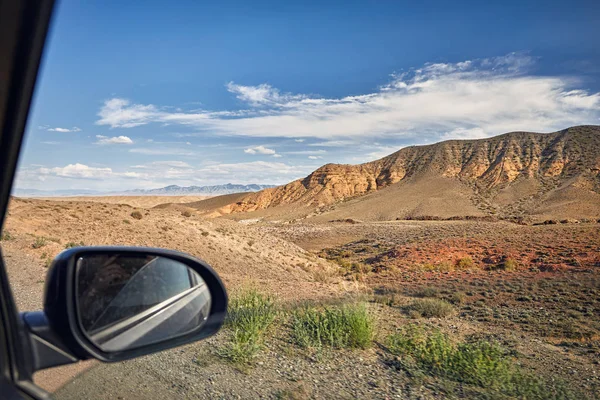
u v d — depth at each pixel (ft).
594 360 27.94
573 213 468.34
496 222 370.32
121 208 124.57
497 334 34.88
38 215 99.60
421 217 483.10
